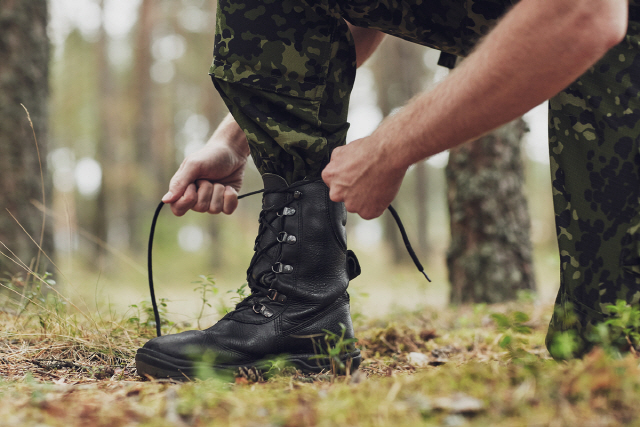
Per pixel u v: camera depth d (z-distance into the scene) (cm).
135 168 1698
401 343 213
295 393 108
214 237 1684
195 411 96
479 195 409
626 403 86
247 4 136
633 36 120
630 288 120
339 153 127
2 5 340
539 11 94
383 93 1683
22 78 342
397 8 144
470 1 140
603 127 123
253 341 141
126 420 93
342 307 150
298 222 145
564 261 131
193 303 503
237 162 170
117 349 175
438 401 92
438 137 108
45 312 202
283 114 140
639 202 118
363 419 88
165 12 1756
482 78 100
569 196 130
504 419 85
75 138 1891
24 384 124
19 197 333
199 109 1950
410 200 2459
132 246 1650
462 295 415
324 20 137
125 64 1945
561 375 98
